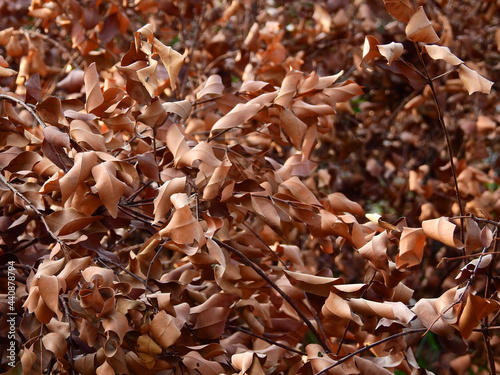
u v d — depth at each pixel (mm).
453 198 1700
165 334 940
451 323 919
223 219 1028
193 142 1082
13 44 1525
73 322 988
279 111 1071
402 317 933
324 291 981
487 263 940
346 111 1822
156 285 1027
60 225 961
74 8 1507
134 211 1075
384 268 973
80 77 1438
